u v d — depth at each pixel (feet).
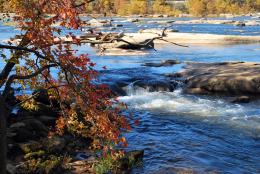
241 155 39.01
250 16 524.93
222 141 43.39
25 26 24.88
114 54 121.39
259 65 84.02
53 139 37.29
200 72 79.51
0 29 222.89
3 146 21.25
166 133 46.39
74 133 40.42
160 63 97.96
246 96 66.33
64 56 23.91
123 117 24.89
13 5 23.90
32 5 23.54
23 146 35.19
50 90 28.07
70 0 23.15
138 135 45.27
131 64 100.53
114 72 83.87
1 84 25.66
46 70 27.76
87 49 134.72
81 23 24.17
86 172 32.96
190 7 554.46
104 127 23.82
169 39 167.02
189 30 242.78
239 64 86.53
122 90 70.54
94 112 24.00
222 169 34.94
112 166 33.60
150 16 508.12
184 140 43.47
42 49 24.35
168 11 552.82
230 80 69.15
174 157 37.68
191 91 71.05
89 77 24.14
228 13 571.28
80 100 24.48
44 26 23.63
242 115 55.47
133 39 129.59
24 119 41.63
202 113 56.70
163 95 69.26
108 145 31.27
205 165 35.81
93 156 36.65
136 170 34.04
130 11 529.45
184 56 117.91
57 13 23.20
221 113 56.65
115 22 341.00
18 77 23.16
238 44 153.28
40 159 33.50
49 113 45.68
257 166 36.11
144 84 72.74
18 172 30.86
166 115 55.47
